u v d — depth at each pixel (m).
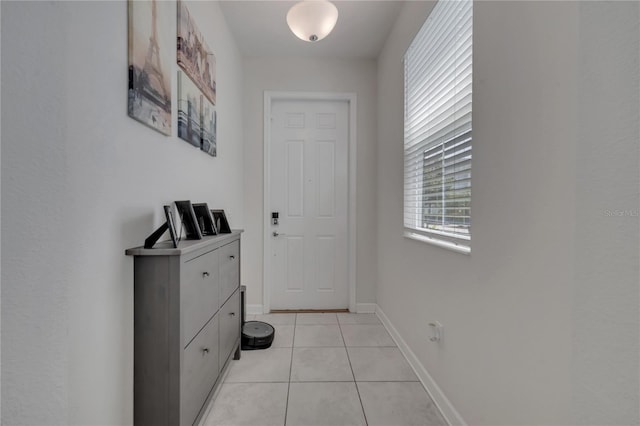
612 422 0.63
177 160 1.46
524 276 0.95
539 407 0.88
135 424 1.06
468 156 1.36
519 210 0.98
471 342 1.26
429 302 1.70
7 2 0.65
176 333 1.05
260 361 1.99
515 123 1.00
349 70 2.97
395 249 2.37
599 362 0.67
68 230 0.78
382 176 2.75
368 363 1.98
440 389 1.54
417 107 1.99
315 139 3.03
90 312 0.86
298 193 3.03
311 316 2.88
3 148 0.66
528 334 0.93
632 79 0.59
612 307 0.63
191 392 1.16
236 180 2.66
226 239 1.61
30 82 0.69
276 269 3.04
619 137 0.62
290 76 2.94
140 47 1.09
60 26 0.73
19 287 0.69
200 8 1.77
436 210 1.71
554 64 0.82
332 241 3.05
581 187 0.71
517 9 0.98
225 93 2.32
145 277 1.06
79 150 0.81
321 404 1.55
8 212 0.67
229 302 1.72
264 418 1.45
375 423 1.42
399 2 2.15
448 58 1.55
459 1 1.44
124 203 1.02
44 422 0.73
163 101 1.26
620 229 0.62
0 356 0.68
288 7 2.20
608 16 0.64
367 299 3.01
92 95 0.86
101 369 0.91
